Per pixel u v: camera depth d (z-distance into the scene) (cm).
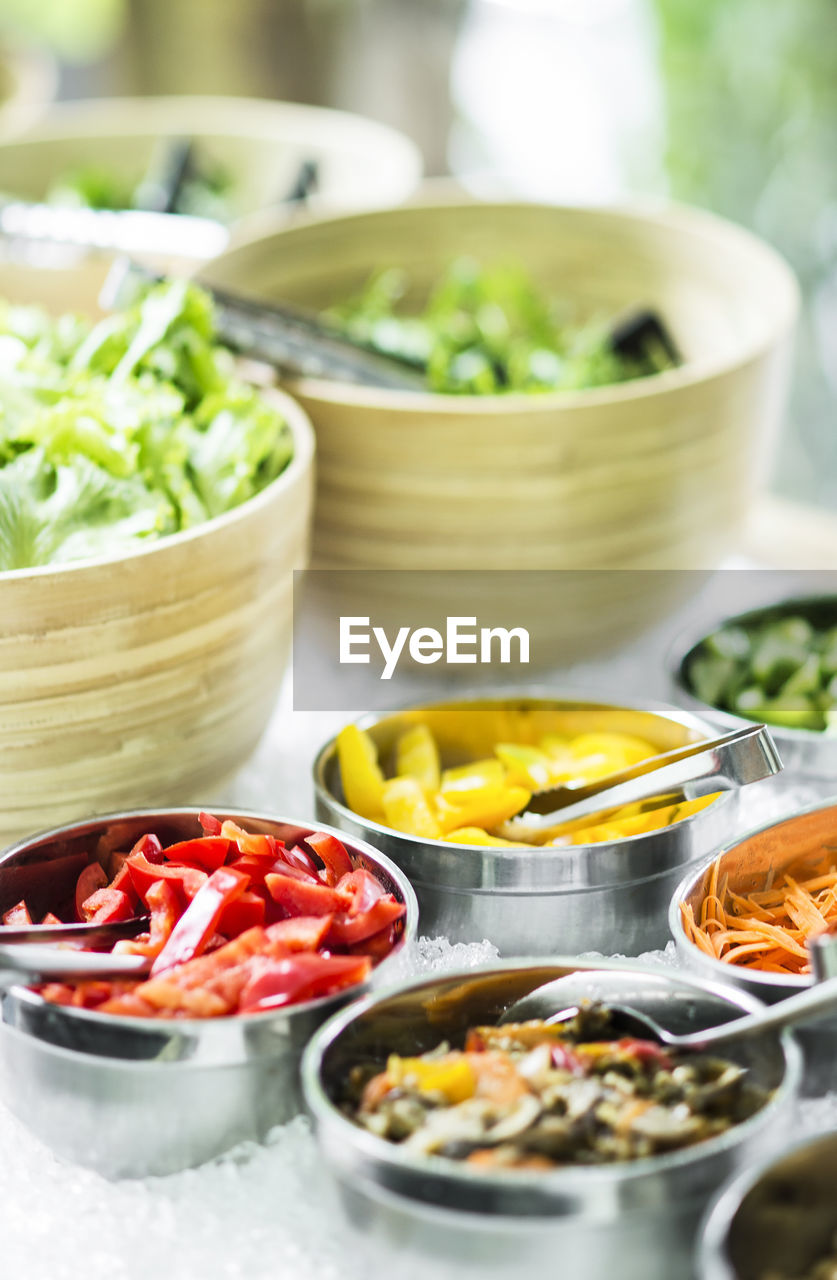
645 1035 102
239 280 148
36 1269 101
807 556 149
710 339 150
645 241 153
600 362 146
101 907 109
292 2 258
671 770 112
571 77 266
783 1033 99
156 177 192
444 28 268
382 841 112
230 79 264
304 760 130
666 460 130
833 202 233
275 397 128
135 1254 101
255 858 109
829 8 225
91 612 111
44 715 112
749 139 238
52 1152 105
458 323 154
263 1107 103
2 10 320
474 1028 104
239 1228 102
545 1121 97
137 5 262
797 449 240
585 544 130
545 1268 93
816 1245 95
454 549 130
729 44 233
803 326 237
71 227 152
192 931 105
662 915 113
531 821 115
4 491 114
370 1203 95
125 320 128
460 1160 96
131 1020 101
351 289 158
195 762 118
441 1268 94
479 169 287
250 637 118
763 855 112
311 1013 102
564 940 112
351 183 187
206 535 113
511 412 126
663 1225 94
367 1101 99
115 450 117
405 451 127
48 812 115
